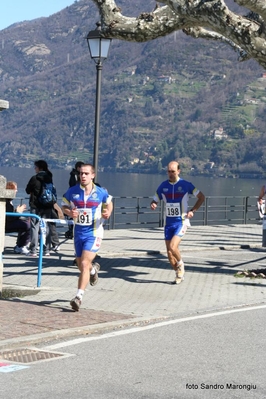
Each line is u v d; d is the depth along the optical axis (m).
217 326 10.12
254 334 9.65
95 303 11.68
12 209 17.44
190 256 18.69
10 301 11.39
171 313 11.05
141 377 7.54
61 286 13.32
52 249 18.06
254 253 20.00
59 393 6.97
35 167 17.38
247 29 15.04
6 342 8.73
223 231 26.19
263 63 15.27
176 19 16.38
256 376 7.65
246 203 29.66
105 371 7.74
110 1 16.97
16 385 7.20
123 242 21.25
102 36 17.17
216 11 15.12
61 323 9.86
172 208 14.04
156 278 14.67
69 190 11.13
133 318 10.44
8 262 16.22
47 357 8.30
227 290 13.42
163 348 8.78
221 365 8.04
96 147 17.62
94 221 11.05
